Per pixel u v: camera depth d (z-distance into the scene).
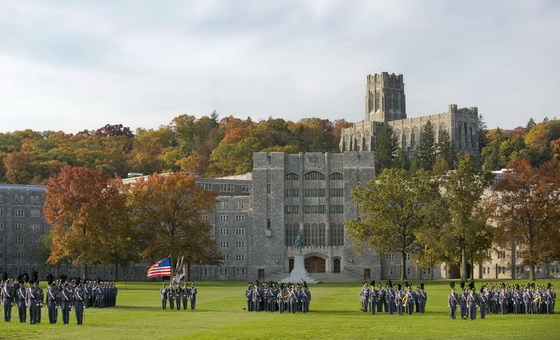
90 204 194.25
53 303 85.94
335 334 76.50
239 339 72.00
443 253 194.38
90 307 112.62
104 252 196.25
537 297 106.44
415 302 106.06
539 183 185.50
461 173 190.88
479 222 186.38
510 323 89.12
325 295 151.88
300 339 72.62
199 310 109.44
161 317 95.19
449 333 77.94
